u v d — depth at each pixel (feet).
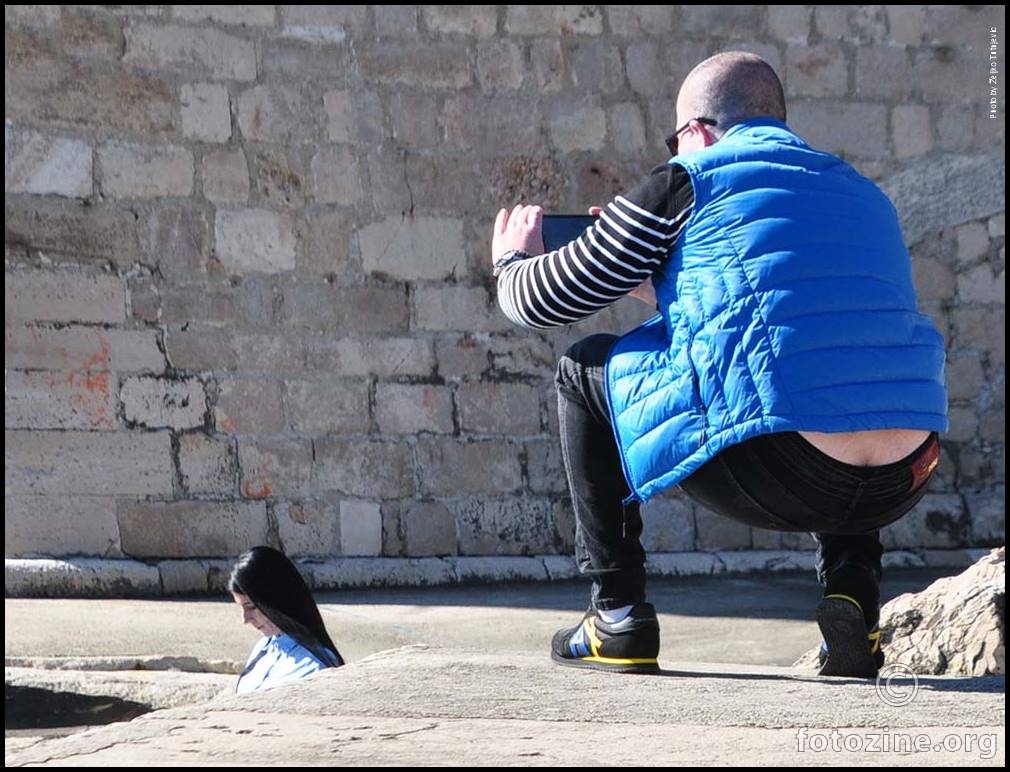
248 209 64.03
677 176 22.59
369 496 64.34
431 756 16.34
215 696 38.73
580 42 69.05
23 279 60.44
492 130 67.67
